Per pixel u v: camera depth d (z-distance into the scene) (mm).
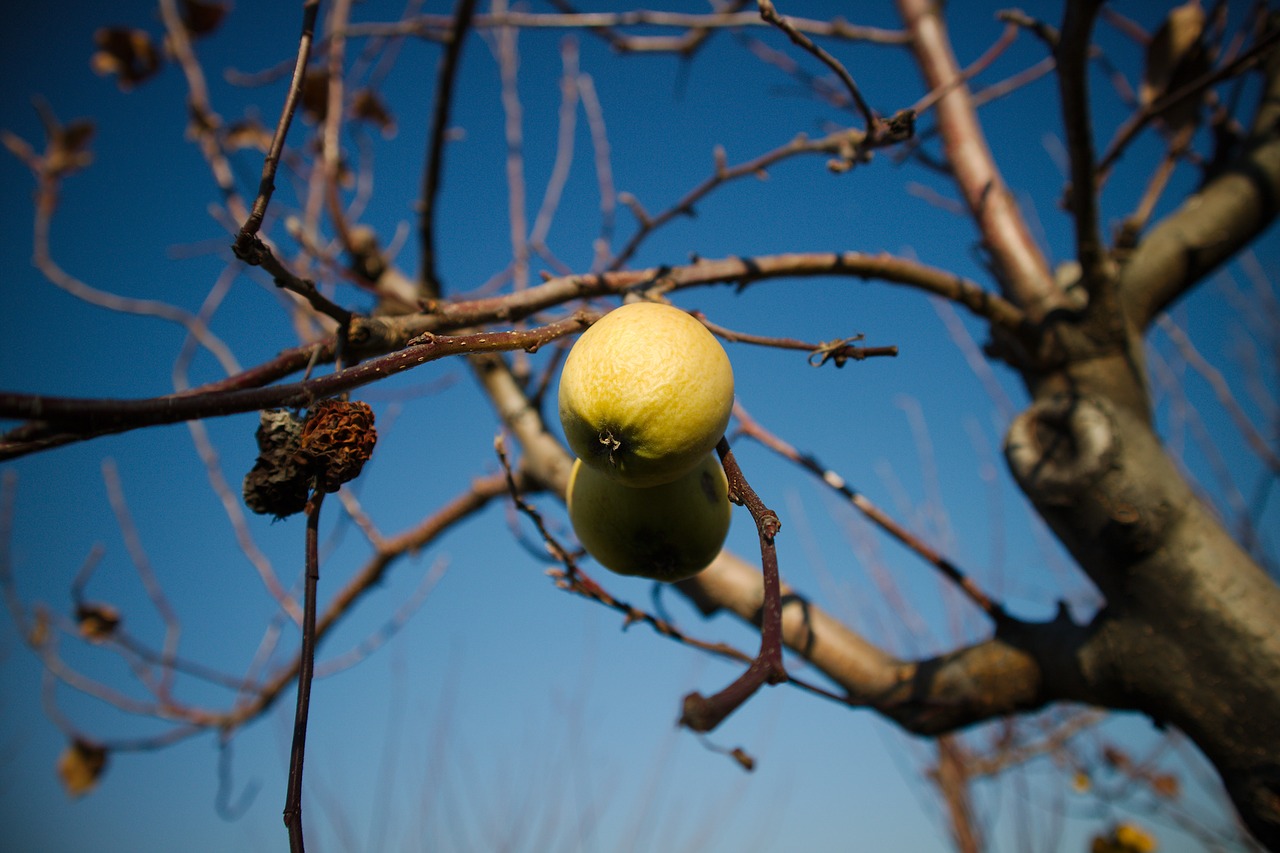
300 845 319
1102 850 883
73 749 989
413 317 472
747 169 675
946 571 650
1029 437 623
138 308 934
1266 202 696
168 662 989
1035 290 728
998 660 624
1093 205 596
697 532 467
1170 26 727
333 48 896
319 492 379
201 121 885
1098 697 590
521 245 942
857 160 583
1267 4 761
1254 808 528
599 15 813
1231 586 551
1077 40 545
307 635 353
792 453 668
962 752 1143
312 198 943
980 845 1045
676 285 554
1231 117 763
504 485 859
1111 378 630
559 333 418
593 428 404
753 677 320
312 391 341
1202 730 549
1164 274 682
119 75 975
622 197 708
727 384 410
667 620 539
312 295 423
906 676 653
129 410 306
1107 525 570
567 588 523
